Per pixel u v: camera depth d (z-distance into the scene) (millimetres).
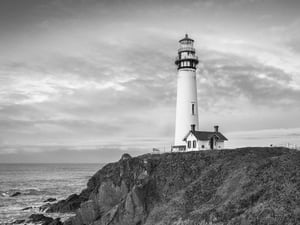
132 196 48750
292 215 31672
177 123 71750
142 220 47219
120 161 62281
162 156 56969
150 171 54031
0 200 92000
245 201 37312
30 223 63750
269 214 32719
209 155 54000
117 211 49938
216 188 44344
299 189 35781
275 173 40750
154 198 49344
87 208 56812
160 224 41344
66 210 72250
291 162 42406
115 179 57781
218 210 37344
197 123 71438
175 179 50906
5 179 165125
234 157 51594
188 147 65750
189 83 71375
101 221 51219
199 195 44125
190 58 70875
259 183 39938
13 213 73438
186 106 70812
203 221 36312
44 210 75062
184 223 37719
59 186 127625
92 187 71500
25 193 105438
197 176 50312
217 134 67312
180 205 43469
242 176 43156
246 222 32844
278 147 54875
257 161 46188
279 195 35938
